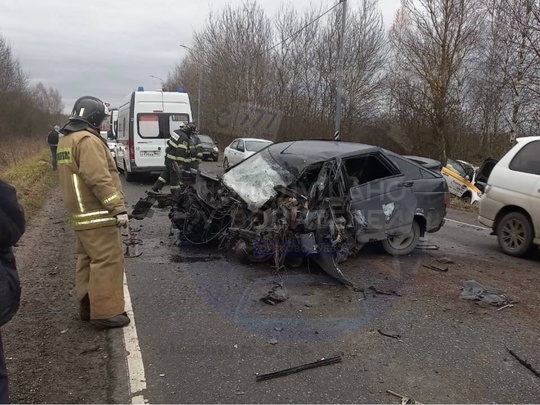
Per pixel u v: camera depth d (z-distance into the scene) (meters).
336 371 3.31
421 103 20.58
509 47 16.31
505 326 4.21
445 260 6.29
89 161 3.59
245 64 32.62
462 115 20.77
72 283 4.95
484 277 5.68
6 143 27.17
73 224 3.75
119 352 3.47
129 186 13.20
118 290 3.89
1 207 2.14
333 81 27.97
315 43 29.00
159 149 13.42
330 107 28.11
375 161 6.30
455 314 4.44
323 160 5.71
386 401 2.96
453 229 9.17
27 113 38.50
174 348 3.56
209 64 36.34
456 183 13.57
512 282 5.54
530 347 3.80
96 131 3.81
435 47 19.44
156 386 3.04
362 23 27.61
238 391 3.01
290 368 3.30
